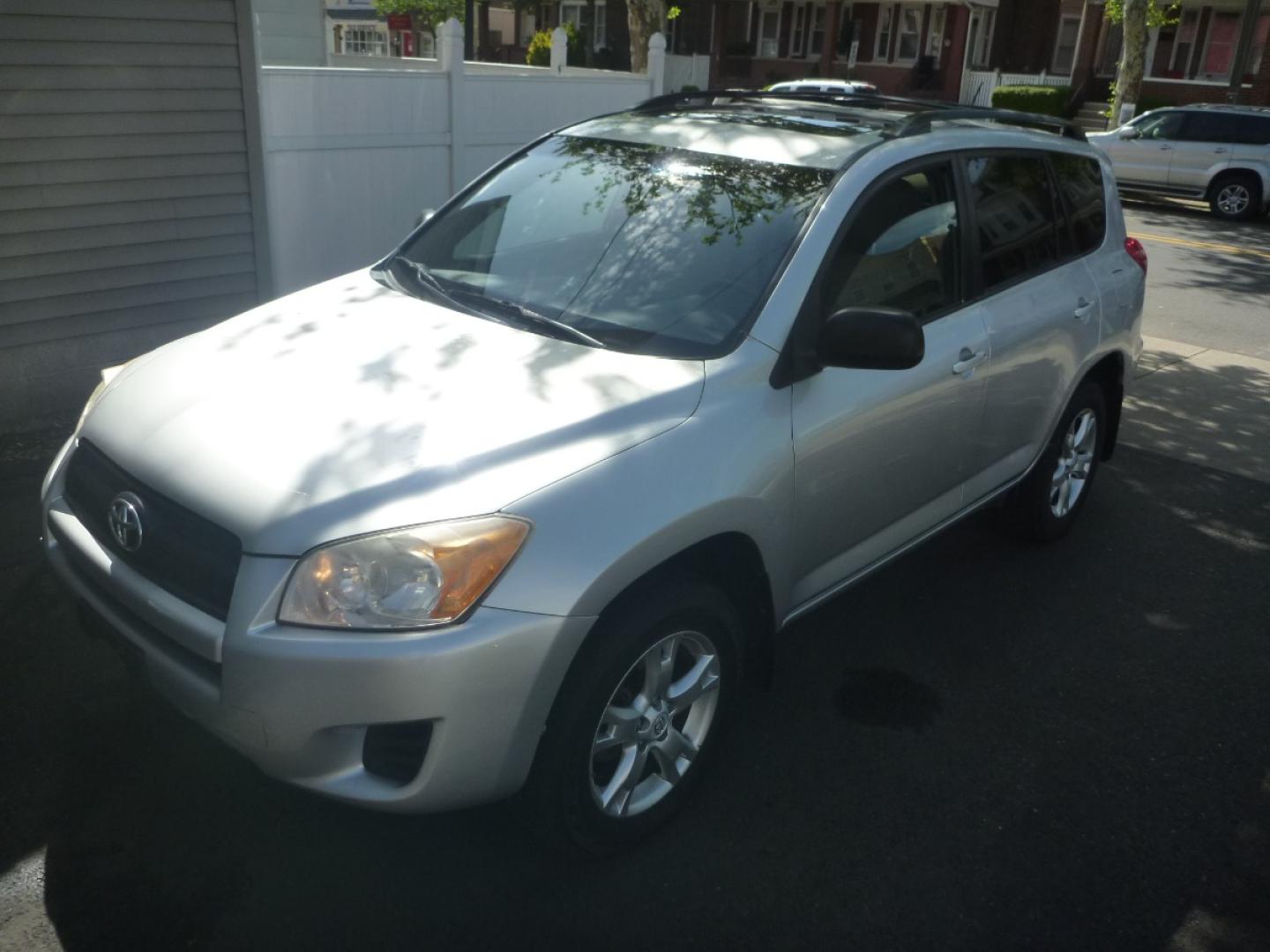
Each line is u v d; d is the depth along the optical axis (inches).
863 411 134.6
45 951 103.0
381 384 116.3
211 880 112.8
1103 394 206.1
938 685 157.9
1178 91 1180.5
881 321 119.5
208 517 101.9
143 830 118.7
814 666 160.7
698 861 120.2
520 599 99.0
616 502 106.0
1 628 153.8
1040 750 144.4
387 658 95.1
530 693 100.6
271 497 100.7
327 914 109.5
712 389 119.2
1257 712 156.6
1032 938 112.9
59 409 230.7
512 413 110.9
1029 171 176.7
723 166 145.9
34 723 134.6
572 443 108.2
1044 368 174.7
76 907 108.2
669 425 114.0
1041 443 184.5
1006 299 164.7
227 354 126.6
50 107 212.1
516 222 152.1
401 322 133.5
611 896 114.3
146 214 232.2
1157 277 491.8
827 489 132.6
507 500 101.4
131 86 221.9
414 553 97.4
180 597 103.6
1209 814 134.0
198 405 115.2
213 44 231.9
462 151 336.2
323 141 300.5
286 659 95.6
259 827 120.4
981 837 127.2
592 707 107.0
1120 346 197.3
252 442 107.6
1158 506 229.5
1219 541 213.6
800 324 127.1
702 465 113.7
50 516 120.8
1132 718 152.9
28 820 119.2
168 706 109.7
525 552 100.2
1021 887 119.9
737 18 1455.5
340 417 110.3
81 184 220.7
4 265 214.7
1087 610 182.7
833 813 129.5
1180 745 147.6
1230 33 1149.1
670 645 115.5
